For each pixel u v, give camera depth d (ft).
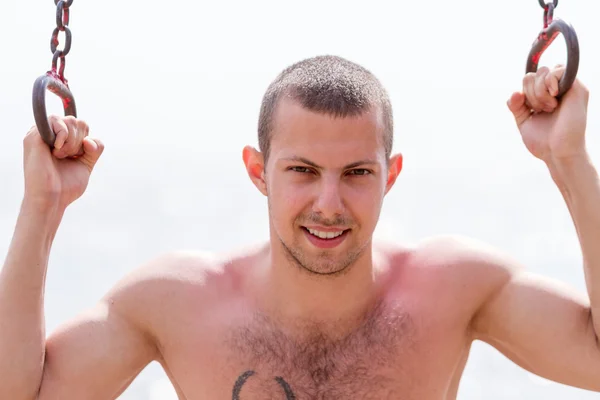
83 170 14.90
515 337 15.11
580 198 14.23
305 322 15.12
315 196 14.01
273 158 14.44
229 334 15.26
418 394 15.06
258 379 14.99
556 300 14.80
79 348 14.78
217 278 15.85
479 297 15.42
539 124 14.66
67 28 14.65
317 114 14.02
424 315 15.31
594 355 14.32
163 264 15.94
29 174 14.37
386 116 14.70
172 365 15.49
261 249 16.24
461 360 15.69
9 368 14.16
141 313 15.42
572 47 13.67
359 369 14.98
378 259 15.94
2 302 14.26
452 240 16.19
